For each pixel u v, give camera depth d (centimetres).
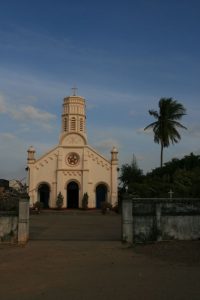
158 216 1952
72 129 6550
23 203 1938
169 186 4506
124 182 7038
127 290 1037
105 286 1083
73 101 6638
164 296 976
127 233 1919
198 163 5544
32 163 6169
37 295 1001
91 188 6166
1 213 1923
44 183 6181
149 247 1791
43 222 3547
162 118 5619
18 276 1243
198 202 2003
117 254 1653
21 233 1917
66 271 1309
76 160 6241
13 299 965
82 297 973
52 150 6244
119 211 5322
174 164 5644
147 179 5356
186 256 1551
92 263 1457
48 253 1678
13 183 5878
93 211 5728
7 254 1661
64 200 6119
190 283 1112
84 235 2286
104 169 6203
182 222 1977
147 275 1227
